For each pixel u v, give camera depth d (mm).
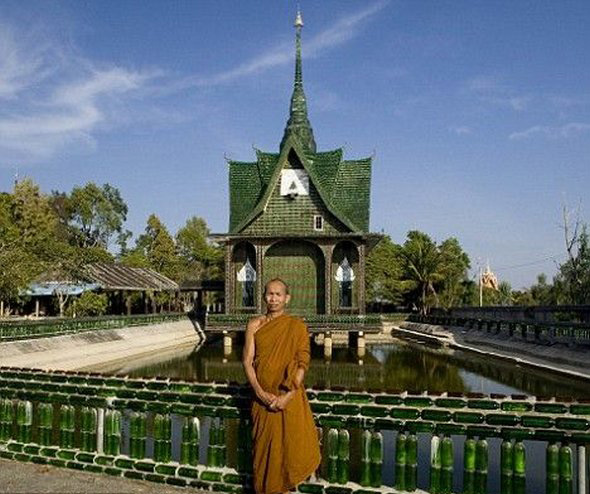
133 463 6195
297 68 44344
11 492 5859
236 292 37344
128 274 48844
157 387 6148
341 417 5430
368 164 40156
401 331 49812
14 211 54000
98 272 45062
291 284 36750
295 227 36625
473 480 5039
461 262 65125
